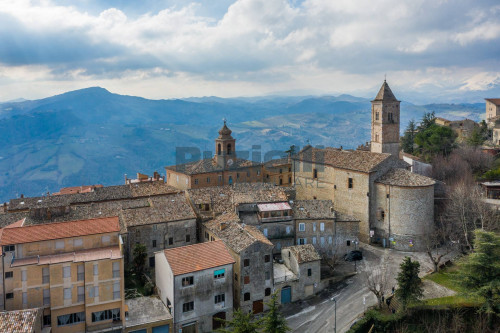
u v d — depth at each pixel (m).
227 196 84.12
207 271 58.72
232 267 60.97
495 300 58.91
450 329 59.50
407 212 81.31
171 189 95.81
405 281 60.75
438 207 90.56
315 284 69.31
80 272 53.50
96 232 58.16
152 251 72.06
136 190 93.75
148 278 66.88
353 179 87.88
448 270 73.44
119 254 55.75
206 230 74.50
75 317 53.66
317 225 78.88
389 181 83.25
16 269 51.62
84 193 90.62
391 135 103.94
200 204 80.44
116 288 54.56
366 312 61.28
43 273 52.66
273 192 85.81
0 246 52.78
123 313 54.44
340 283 71.81
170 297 57.38
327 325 59.78
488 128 149.88
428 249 74.50
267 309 65.25
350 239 79.75
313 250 70.56
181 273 56.47
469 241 79.56
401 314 60.94
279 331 48.56
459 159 109.06
